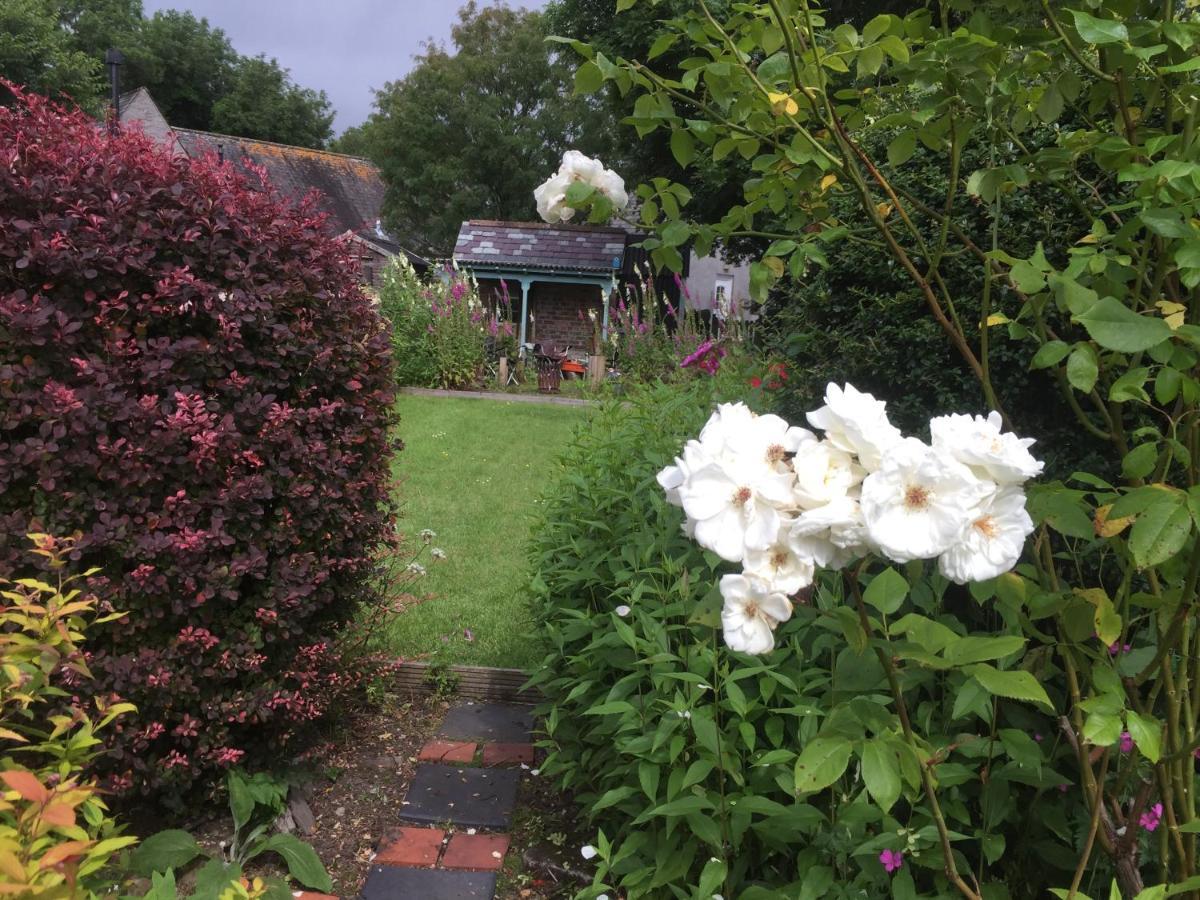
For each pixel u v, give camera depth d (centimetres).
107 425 229
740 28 182
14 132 233
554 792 284
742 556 117
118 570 233
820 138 200
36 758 208
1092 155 218
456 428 984
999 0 177
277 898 220
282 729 274
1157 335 126
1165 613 157
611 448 326
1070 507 144
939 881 183
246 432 255
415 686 354
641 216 217
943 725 202
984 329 174
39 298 220
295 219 279
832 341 279
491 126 2891
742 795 198
